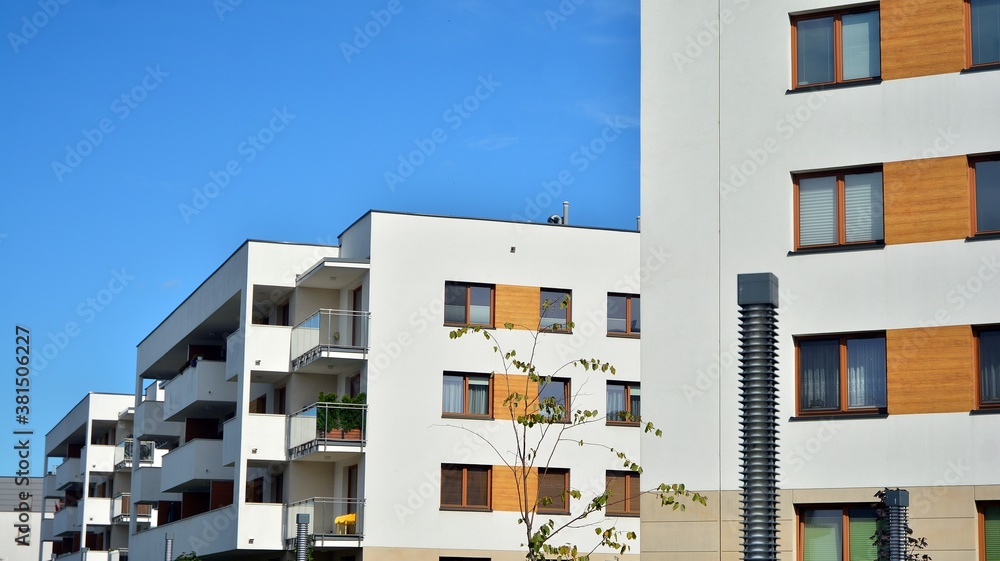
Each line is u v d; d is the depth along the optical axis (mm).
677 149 25719
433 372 40812
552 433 41250
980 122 23656
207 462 47625
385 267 41094
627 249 42688
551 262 41969
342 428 40281
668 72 26016
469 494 40531
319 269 41188
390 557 39750
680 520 24609
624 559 41156
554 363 41531
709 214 25328
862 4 24750
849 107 24578
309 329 42250
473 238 41625
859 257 24141
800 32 25281
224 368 48719
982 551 22781
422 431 40531
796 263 24562
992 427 22875
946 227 23625
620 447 41750
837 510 23750
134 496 58156
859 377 23984
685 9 26078
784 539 23766
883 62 24422
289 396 43938
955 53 23969
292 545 41094
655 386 25188
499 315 41281
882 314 23828
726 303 24953
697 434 24797
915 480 23172
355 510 40219
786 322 24453
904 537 21000
